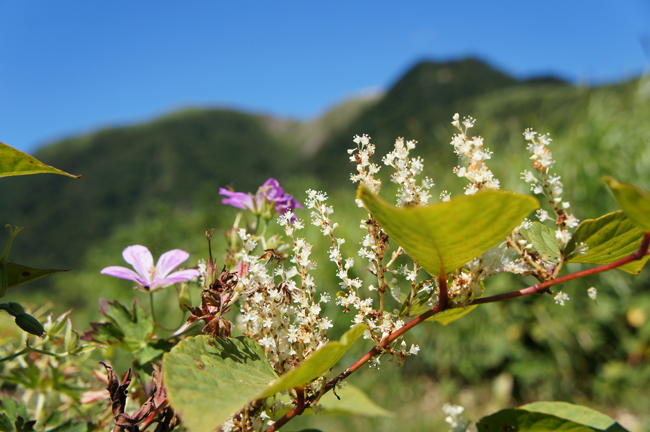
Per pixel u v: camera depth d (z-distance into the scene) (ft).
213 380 1.50
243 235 2.10
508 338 13.71
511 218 1.41
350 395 3.09
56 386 3.03
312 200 2.06
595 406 11.75
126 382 1.82
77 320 15.37
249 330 2.12
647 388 11.49
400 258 13.07
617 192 1.42
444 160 19.20
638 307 12.41
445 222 1.42
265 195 3.07
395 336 1.86
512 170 14.65
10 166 2.02
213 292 1.91
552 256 2.00
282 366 1.95
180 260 2.39
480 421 2.39
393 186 14.30
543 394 12.87
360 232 14.70
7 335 3.63
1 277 2.00
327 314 14.75
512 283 14.19
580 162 13.83
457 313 2.30
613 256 1.88
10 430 2.37
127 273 2.27
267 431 1.81
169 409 1.82
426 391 14.16
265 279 1.96
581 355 12.92
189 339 1.64
